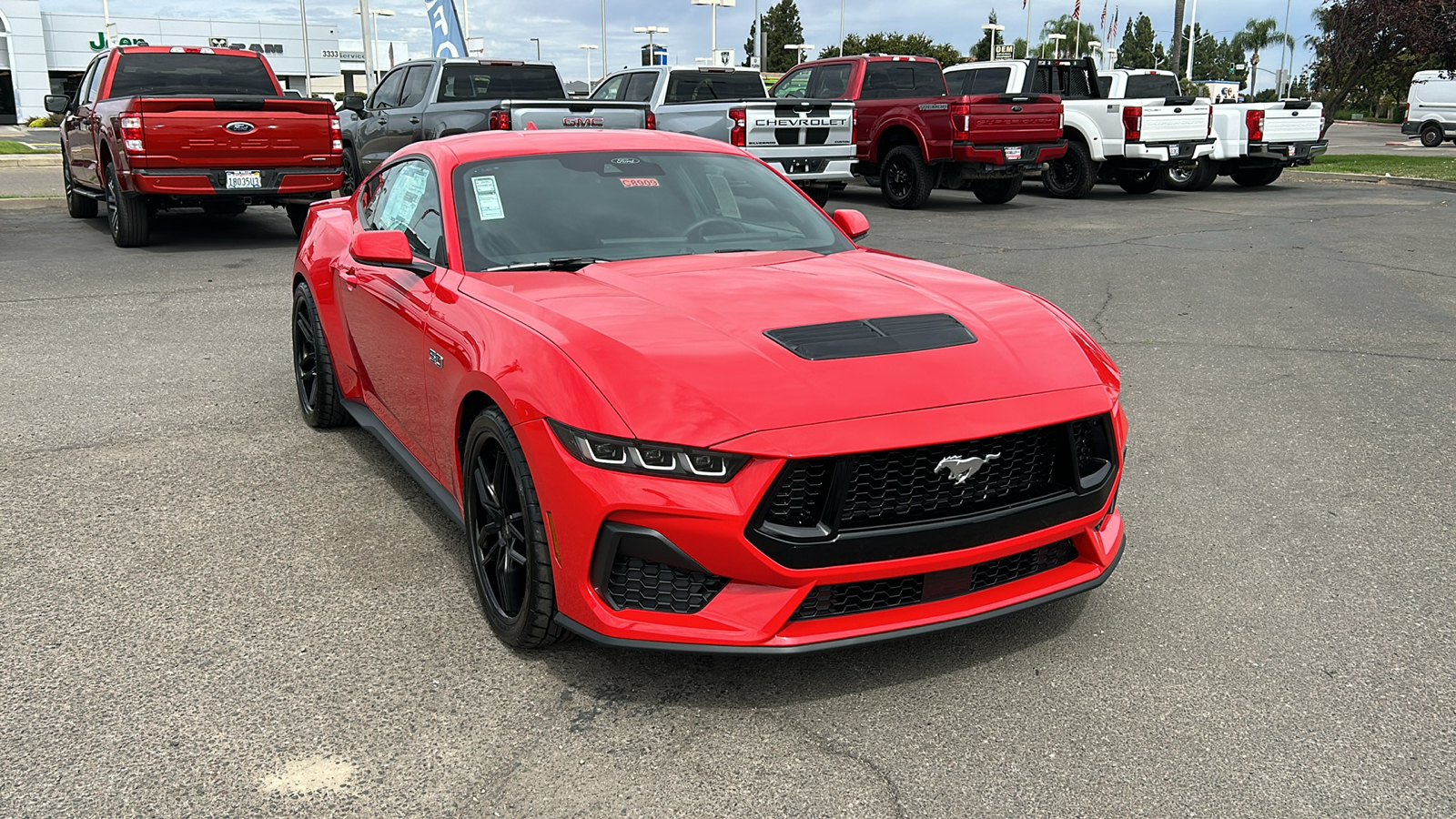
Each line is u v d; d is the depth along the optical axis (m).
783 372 2.85
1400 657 3.13
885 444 2.69
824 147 13.89
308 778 2.59
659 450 2.68
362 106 15.56
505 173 4.20
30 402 5.80
